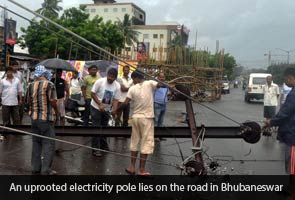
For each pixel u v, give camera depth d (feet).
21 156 26.71
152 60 94.68
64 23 131.03
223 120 55.62
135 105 22.63
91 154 28.17
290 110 19.76
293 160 19.57
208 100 100.78
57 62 34.68
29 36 125.49
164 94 33.99
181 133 24.03
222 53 113.70
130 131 24.79
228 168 24.94
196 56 104.53
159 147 31.71
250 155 29.73
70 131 24.80
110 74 27.12
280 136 20.52
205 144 34.01
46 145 22.20
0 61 70.33
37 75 22.39
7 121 33.17
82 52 112.06
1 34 91.40
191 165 21.38
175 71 90.53
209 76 109.29
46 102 21.94
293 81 20.22
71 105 37.68
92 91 27.12
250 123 23.09
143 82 22.75
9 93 32.76
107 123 28.07
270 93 43.57
